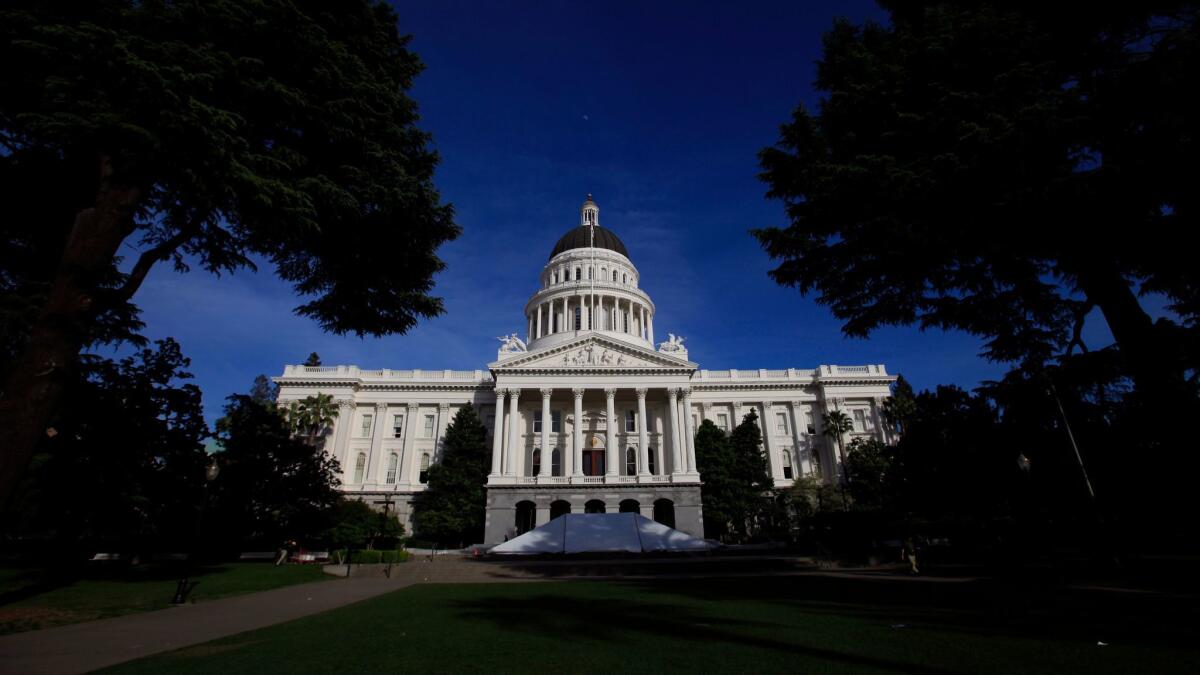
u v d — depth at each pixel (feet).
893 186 50.14
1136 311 50.42
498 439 206.39
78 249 49.52
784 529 205.87
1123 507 82.38
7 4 44.57
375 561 126.72
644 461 208.74
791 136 60.13
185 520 143.43
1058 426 87.66
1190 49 36.86
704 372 259.60
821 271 62.34
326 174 58.59
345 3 59.88
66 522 101.55
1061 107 43.47
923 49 50.85
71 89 42.80
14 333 61.77
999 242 51.29
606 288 268.21
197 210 55.83
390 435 240.53
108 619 53.98
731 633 39.24
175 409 113.70
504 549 119.75
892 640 35.35
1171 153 39.34
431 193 63.52
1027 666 27.63
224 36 48.65
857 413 248.73
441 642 37.83
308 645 37.78
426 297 71.41
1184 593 53.78
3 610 55.36
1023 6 49.21
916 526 138.92
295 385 236.84
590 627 43.37
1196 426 50.44
